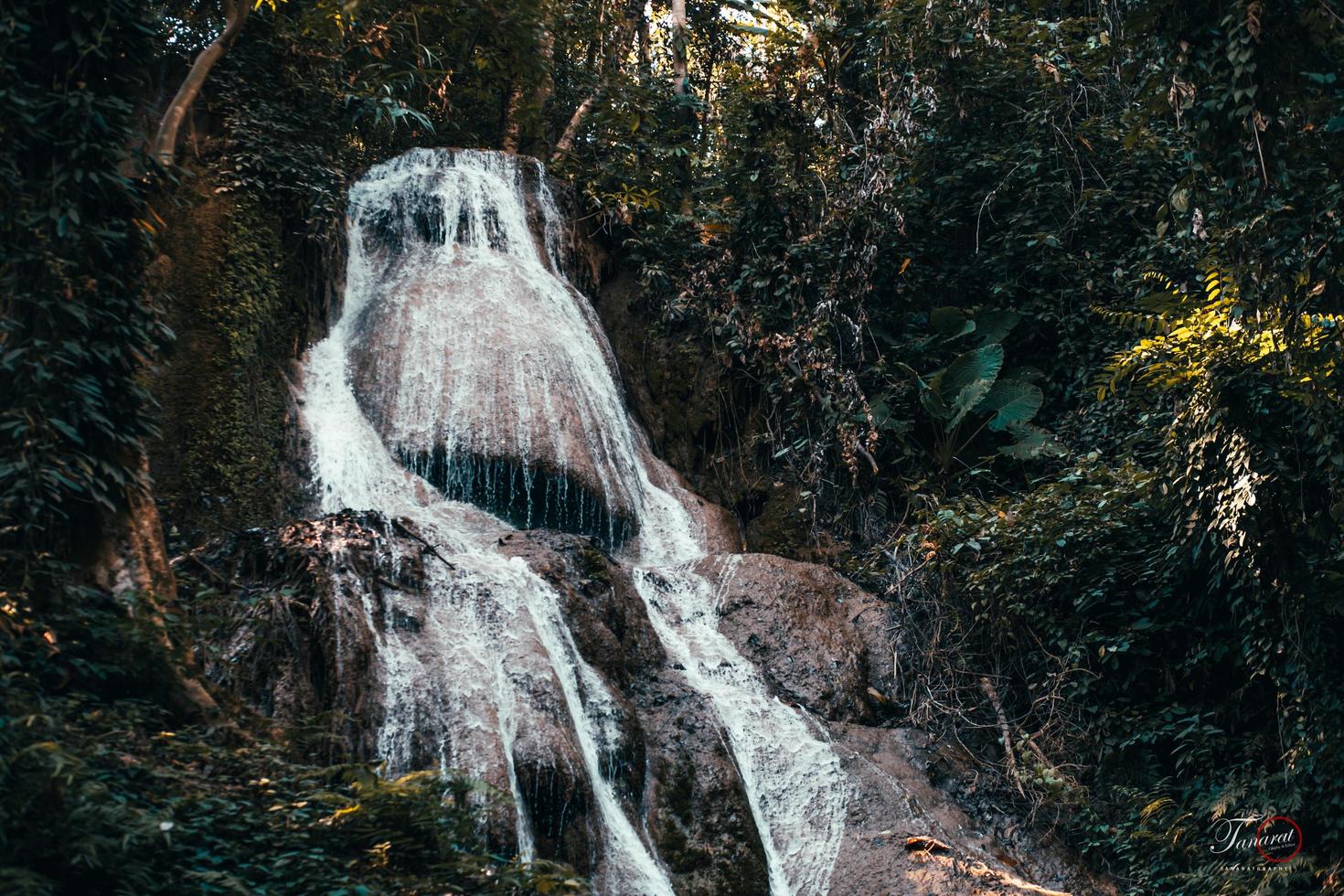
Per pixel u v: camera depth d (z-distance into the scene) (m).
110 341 7.82
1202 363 11.22
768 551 14.94
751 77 18.72
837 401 15.29
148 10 8.39
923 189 17.45
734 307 16.12
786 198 16.86
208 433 10.72
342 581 9.14
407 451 12.43
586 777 9.05
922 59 17.22
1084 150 16.88
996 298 16.61
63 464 7.29
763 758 10.85
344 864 6.43
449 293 13.88
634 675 11.08
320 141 13.92
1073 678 12.17
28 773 5.43
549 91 19.52
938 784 11.51
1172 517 12.02
